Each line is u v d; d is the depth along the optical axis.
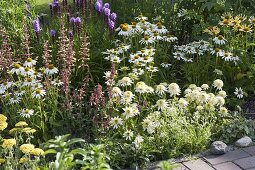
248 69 5.61
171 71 5.67
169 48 5.93
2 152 3.78
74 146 4.48
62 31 5.12
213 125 4.77
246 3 6.37
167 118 4.70
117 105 4.77
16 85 4.73
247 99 5.45
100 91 4.64
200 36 5.92
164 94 5.05
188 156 4.42
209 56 5.54
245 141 4.59
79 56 5.41
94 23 6.14
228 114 4.93
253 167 4.24
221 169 4.21
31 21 5.80
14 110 4.68
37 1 7.85
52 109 4.74
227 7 6.03
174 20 6.31
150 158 4.37
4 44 5.06
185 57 5.50
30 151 3.58
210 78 5.56
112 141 4.43
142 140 4.34
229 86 5.52
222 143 4.50
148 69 5.10
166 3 6.46
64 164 3.49
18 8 5.89
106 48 5.66
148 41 5.39
